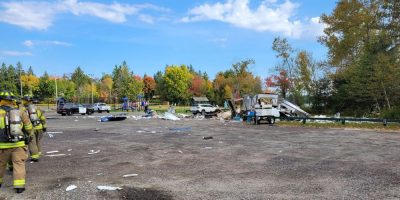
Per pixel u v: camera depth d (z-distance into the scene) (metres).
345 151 12.13
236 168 9.12
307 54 45.44
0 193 6.66
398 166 9.21
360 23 32.47
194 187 7.11
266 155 11.30
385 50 28.88
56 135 18.28
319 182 7.50
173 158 10.73
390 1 28.08
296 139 16.19
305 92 45.19
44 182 7.54
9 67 102.88
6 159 6.79
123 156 11.15
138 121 30.97
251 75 69.00
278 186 7.17
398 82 26.88
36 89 97.56
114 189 6.86
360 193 6.59
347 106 39.28
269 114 27.25
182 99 95.00
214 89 85.06
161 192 6.70
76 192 6.66
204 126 24.97
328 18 34.75
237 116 33.28
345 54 34.97
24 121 6.96
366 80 29.36
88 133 19.39
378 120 23.00
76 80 108.38
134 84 80.81
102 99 84.81
